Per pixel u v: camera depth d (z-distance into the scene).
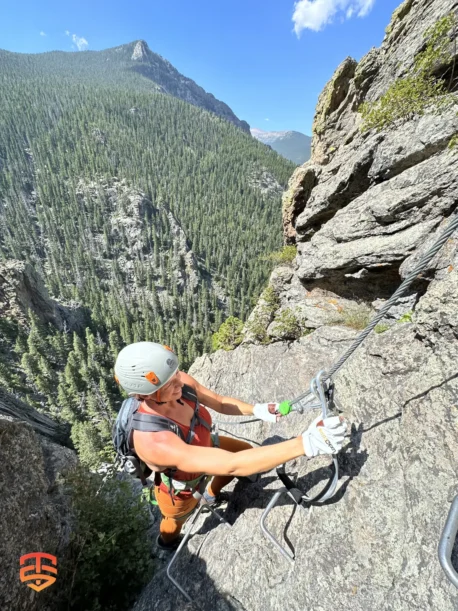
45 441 6.76
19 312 89.56
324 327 8.37
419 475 2.71
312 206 10.91
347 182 9.16
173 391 2.76
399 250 7.14
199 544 4.22
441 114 6.67
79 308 126.56
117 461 3.64
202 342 110.69
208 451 2.52
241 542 3.63
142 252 180.38
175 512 3.64
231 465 2.41
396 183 7.48
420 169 6.91
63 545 4.57
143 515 5.67
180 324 123.00
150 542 5.45
